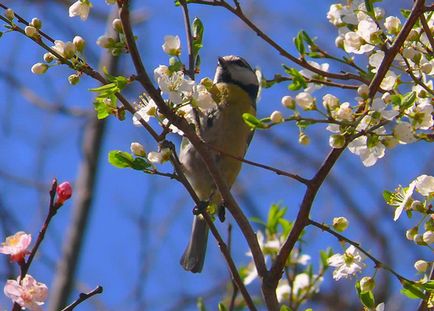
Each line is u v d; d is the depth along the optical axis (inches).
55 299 623.5
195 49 317.1
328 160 286.8
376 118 278.1
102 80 293.9
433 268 305.9
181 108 310.0
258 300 481.1
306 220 297.3
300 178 291.4
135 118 304.2
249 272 434.0
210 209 346.9
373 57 312.7
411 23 286.0
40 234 245.8
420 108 285.6
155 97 288.0
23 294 244.8
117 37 314.5
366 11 316.8
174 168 311.6
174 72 298.0
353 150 292.2
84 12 305.9
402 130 284.7
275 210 419.2
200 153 301.7
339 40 344.2
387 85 312.2
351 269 302.8
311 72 348.5
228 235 376.2
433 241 299.6
